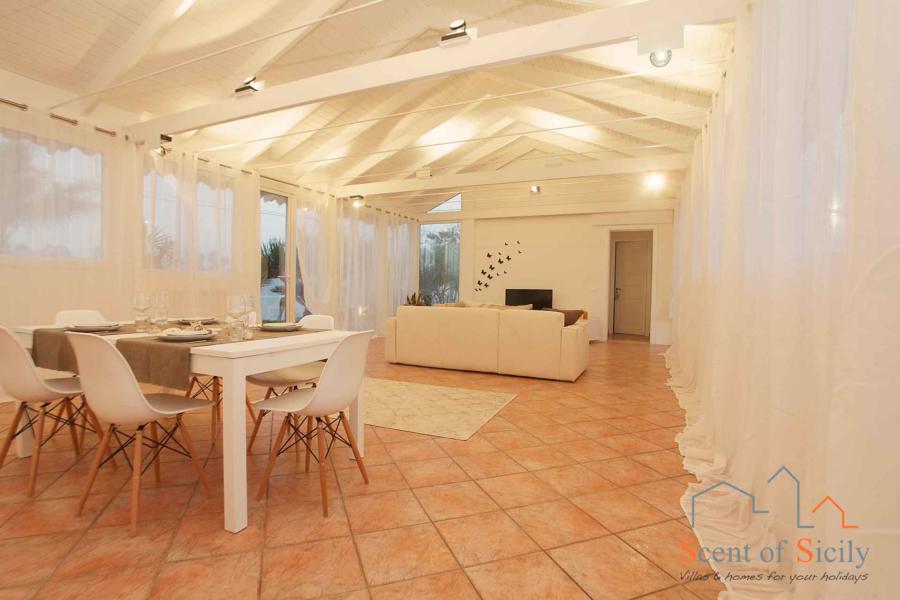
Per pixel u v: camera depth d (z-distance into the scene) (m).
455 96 5.95
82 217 3.81
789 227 1.49
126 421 1.68
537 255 8.80
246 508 1.72
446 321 5.00
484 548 1.60
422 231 9.95
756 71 2.02
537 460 2.42
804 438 1.42
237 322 2.06
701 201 3.94
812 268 1.36
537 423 3.09
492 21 4.00
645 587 1.39
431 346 5.09
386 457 2.46
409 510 1.87
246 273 5.56
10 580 1.38
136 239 4.21
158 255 4.48
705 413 2.81
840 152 1.24
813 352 1.35
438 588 1.38
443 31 4.48
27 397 1.99
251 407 2.95
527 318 4.60
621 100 4.32
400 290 9.12
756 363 1.77
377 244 8.46
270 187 6.19
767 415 1.73
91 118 3.95
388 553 1.56
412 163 7.56
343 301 7.41
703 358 3.57
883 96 0.95
